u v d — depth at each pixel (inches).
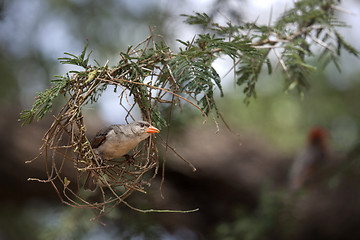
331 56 234.4
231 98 554.9
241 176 518.9
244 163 538.3
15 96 448.8
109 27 460.1
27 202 470.6
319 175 451.2
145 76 178.2
